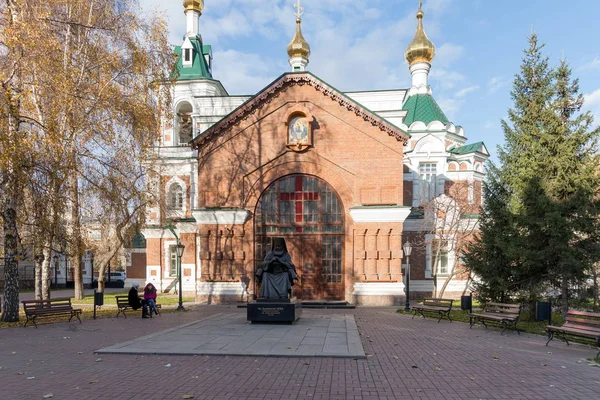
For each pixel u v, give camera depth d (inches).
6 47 658.8
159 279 1348.4
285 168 978.1
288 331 530.9
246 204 978.7
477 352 431.8
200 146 996.6
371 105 1325.0
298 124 972.6
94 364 373.1
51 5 716.0
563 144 669.9
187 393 290.5
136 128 808.3
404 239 1211.2
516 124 733.9
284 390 296.4
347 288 941.8
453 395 288.4
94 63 788.0
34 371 350.9
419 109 1562.5
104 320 709.3
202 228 980.6
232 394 288.0
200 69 1498.5
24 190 687.7
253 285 959.0
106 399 279.0
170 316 763.4
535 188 670.5
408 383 315.0
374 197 950.4
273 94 983.6
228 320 642.2
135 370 350.6
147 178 921.5
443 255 1196.5
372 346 459.8
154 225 1317.7
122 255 1635.1
